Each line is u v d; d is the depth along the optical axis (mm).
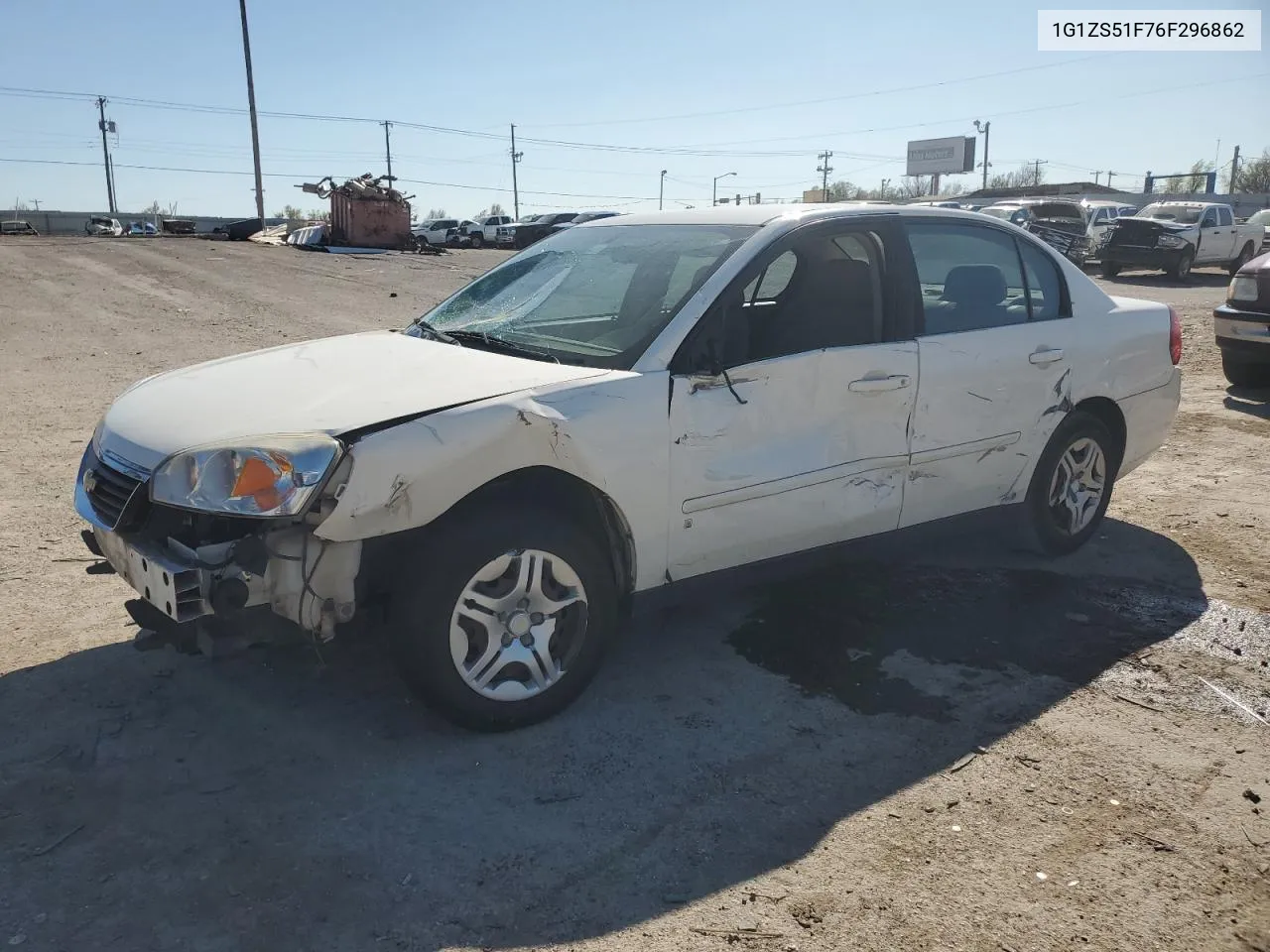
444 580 3131
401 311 15719
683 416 3512
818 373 3842
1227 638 4199
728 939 2465
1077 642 4152
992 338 4453
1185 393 9289
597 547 3436
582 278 4172
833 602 4523
